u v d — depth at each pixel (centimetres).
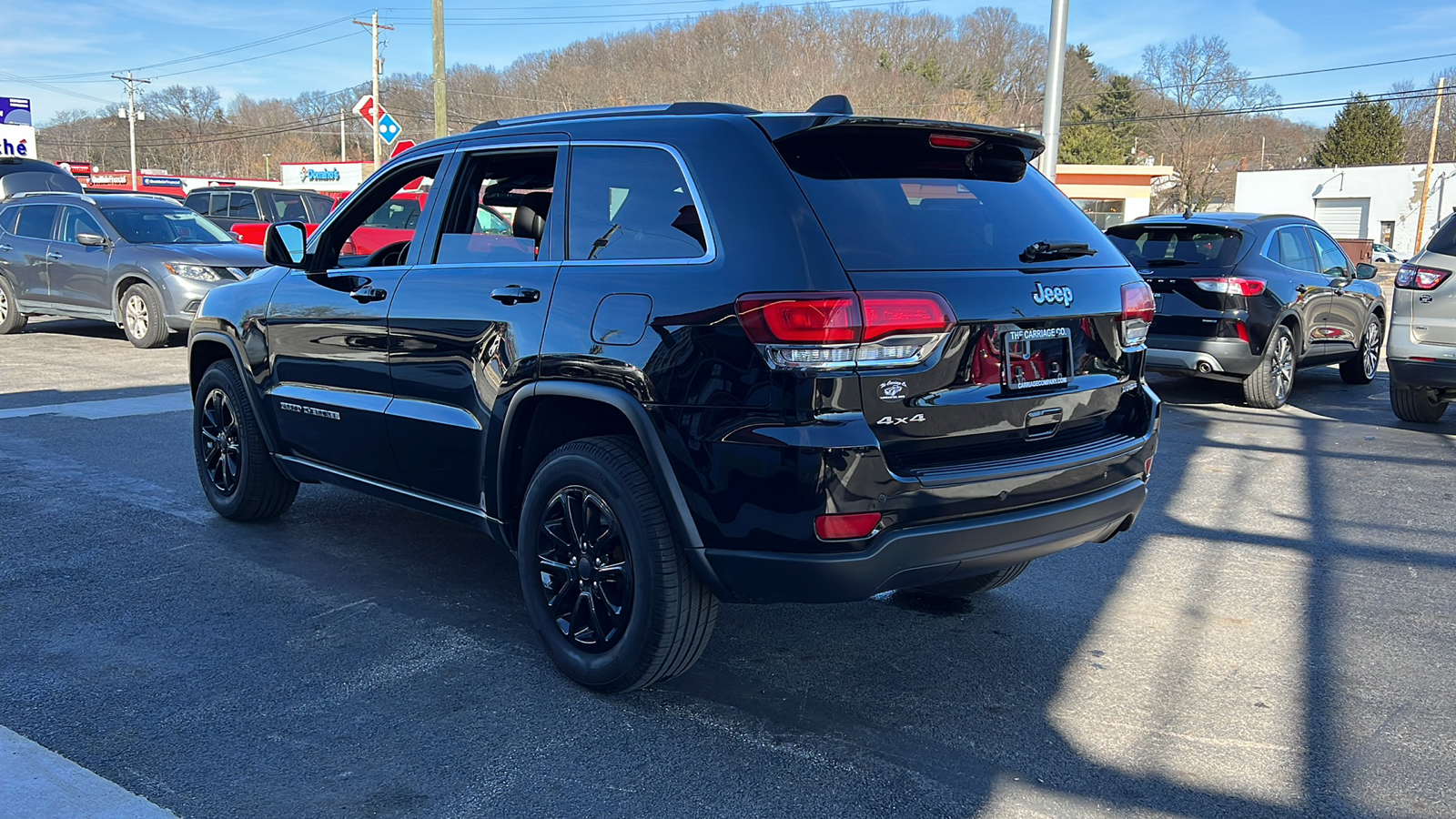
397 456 403
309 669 354
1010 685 352
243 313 480
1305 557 493
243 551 480
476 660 364
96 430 734
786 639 390
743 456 284
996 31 7775
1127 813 274
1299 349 905
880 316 279
